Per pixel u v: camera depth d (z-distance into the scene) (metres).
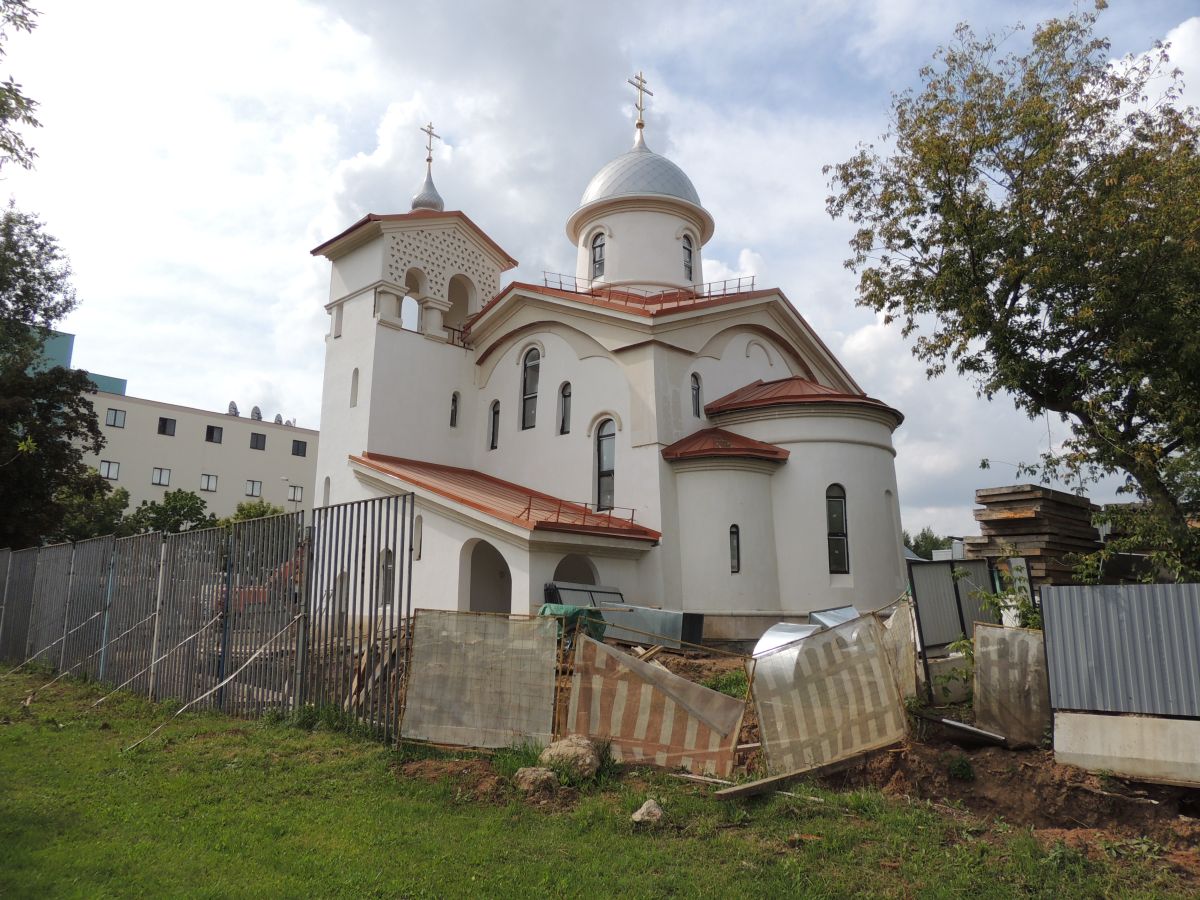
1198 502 15.63
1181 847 7.26
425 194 31.92
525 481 24.61
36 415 31.44
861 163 15.70
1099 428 12.76
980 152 14.09
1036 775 8.20
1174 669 8.07
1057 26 14.12
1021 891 6.25
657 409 21.38
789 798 8.00
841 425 21.59
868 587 20.78
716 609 20.22
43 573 20.91
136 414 61.28
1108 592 8.54
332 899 6.01
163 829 7.57
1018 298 14.00
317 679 12.13
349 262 26.86
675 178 30.02
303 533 12.82
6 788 8.90
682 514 21.16
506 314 25.98
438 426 26.08
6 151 11.53
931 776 8.39
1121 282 12.76
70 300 35.75
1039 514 18.44
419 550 20.22
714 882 6.36
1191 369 12.43
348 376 25.67
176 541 15.74
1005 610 12.10
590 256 30.09
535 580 17.86
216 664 14.02
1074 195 13.49
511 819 7.82
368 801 8.41
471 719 10.02
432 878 6.39
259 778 9.29
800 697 8.85
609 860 6.82
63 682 17.73
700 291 29.94
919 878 6.43
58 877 6.30
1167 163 13.12
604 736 9.48
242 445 66.19
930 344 15.09
